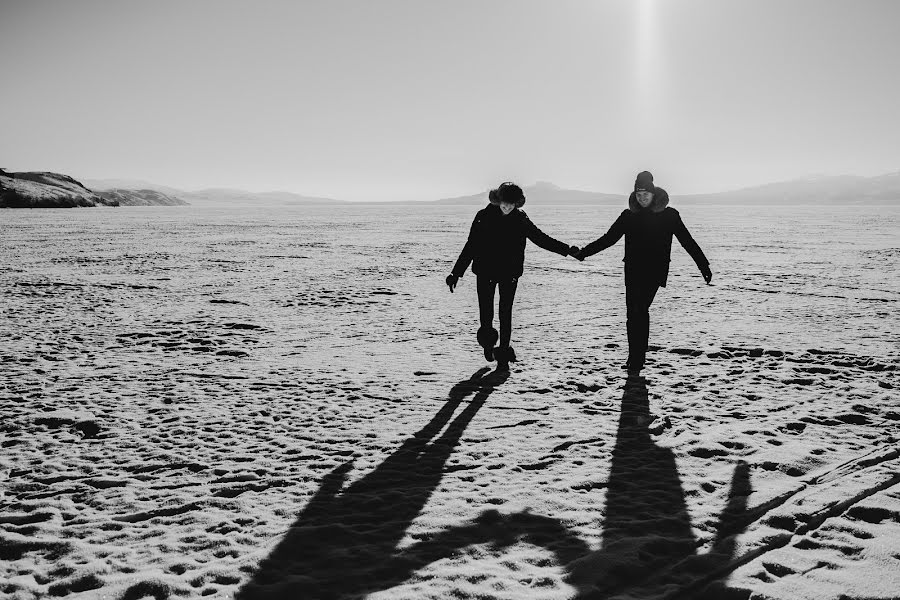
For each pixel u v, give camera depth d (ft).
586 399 16.33
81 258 57.82
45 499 10.68
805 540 8.89
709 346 22.31
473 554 8.68
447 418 14.87
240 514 10.03
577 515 9.84
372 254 64.13
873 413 15.06
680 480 11.19
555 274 47.37
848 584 7.75
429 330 26.09
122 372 19.24
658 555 8.64
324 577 8.13
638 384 17.75
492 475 11.55
